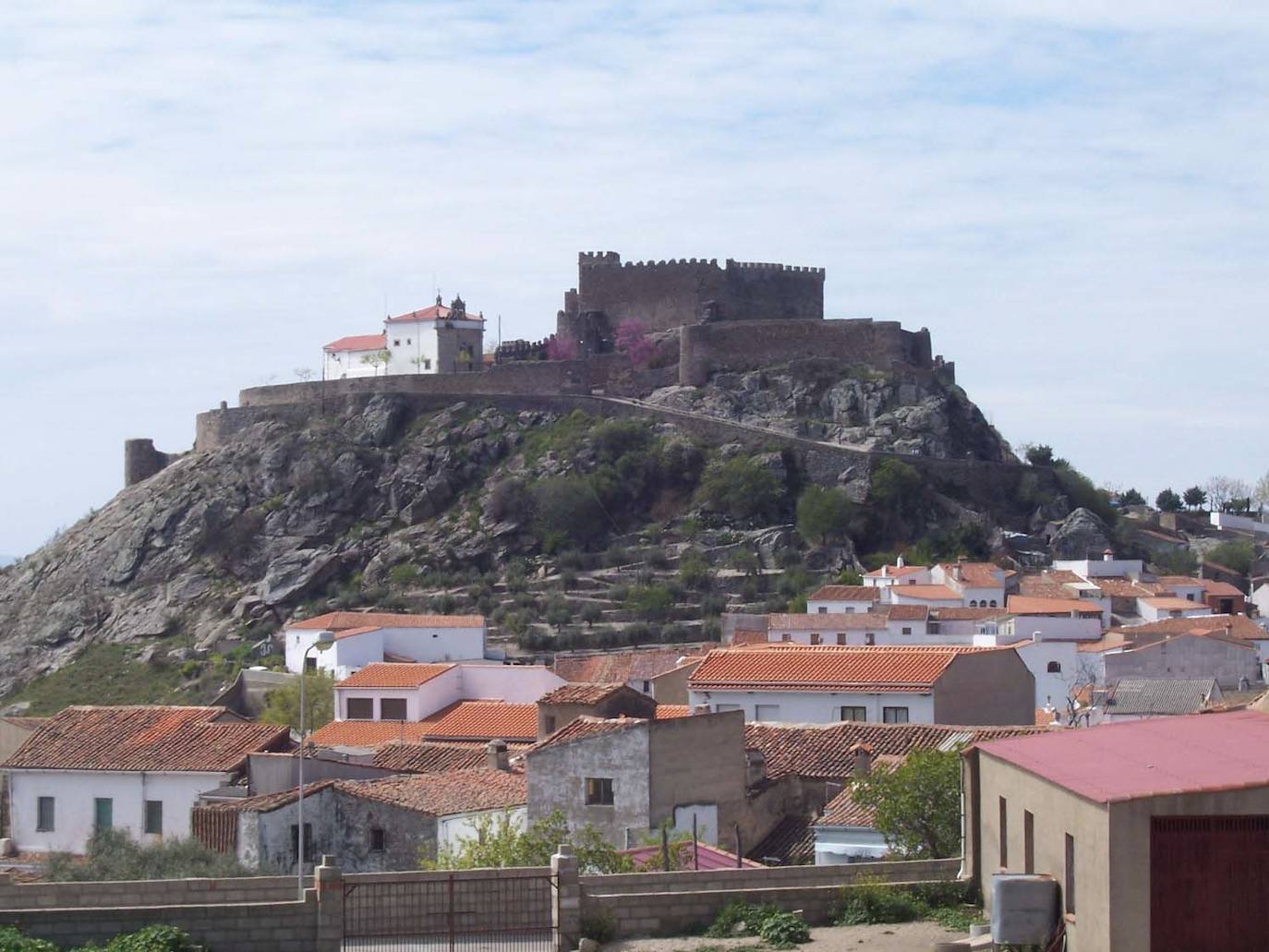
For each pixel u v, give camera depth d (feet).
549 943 162.09
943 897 169.37
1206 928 134.10
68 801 274.57
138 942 152.05
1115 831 134.21
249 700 515.91
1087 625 545.85
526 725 342.23
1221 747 153.38
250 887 170.09
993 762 165.58
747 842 233.14
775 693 301.02
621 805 225.15
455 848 226.38
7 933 151.23
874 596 627.87
